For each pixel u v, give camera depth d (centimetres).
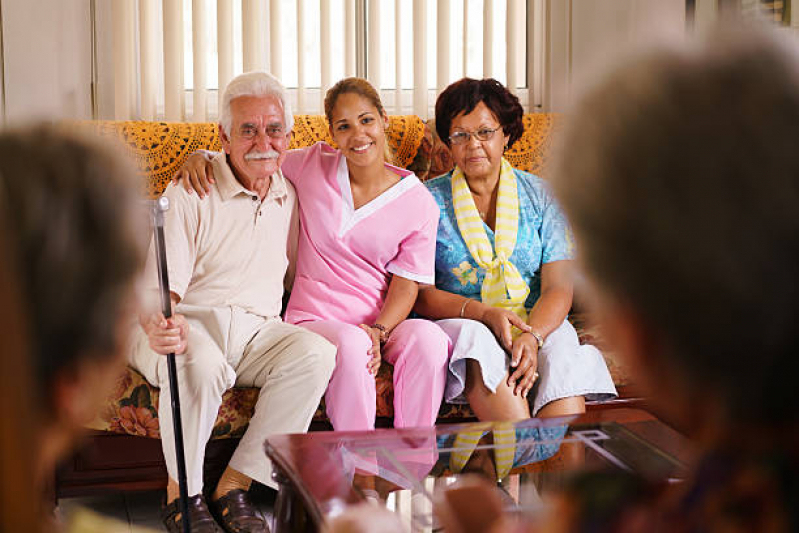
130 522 238
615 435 166
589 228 48
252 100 243
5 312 35
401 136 289
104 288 42
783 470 46
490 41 360
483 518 88
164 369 219
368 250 258
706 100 45
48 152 42
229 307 243
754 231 43
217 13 335
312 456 152
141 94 334
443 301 259
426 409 240
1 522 34
